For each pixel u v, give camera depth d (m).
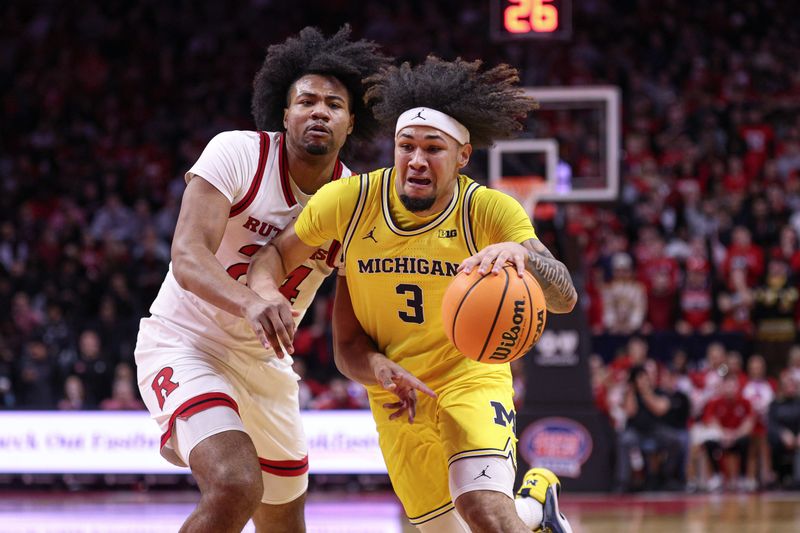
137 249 14.93
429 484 4.29
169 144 17.91
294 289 4.50
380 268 4.07
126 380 11.42
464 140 4.01
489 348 3.73
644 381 10.86
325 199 4.04
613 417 11.16
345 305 4.38
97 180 16.58
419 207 3.92
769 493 10.84
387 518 8.70
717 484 11.02
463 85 3.98
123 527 8.18
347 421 10.88
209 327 4.33
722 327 13.05
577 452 10.31
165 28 20.22
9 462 11.07
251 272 4.08
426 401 4.19
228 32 20.19
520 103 4.09
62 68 19.38
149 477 11.03
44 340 12.38
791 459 11.18
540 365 10.39
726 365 11.38
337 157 4.55
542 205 10.31
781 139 16.86
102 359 11.87
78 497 10.60
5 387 11.85
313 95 4.35
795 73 18.88
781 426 11.10
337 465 10.84
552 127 11.50
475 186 4.04
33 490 11.16
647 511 9.20
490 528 3.79
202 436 3.93
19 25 20.20
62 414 11.10
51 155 17.58
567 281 3.94
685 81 18.67
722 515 8.85
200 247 4.01
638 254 13.64
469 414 4.03
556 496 4.66
